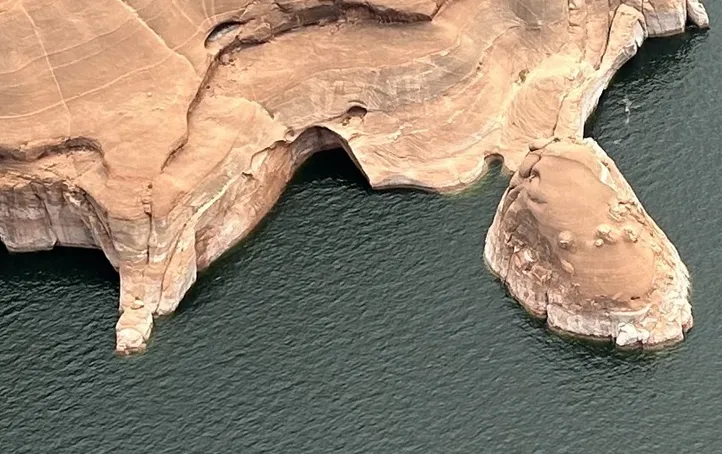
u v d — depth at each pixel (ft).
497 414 224.94
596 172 242.37
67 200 252.21
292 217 266.16
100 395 231.91
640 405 224.53
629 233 237.25
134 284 246.27
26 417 228.63
